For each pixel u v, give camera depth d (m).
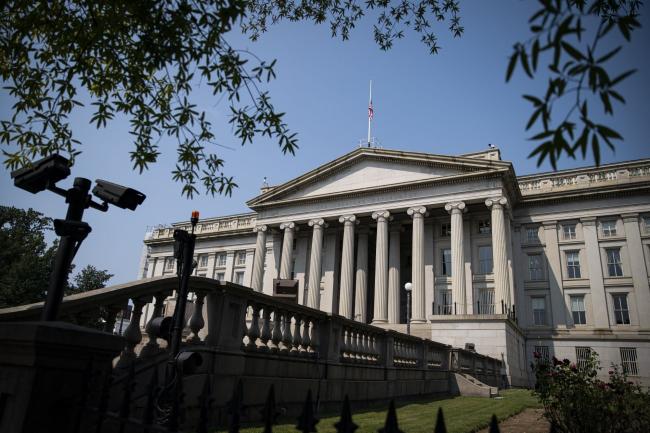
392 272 42.22
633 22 2.87
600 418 7.85
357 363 12.33
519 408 13.99
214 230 60.56
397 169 42.16
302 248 49.91
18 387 3.75
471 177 37.84
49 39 7.29
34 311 5.15
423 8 9.72
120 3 6.57
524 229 42.16
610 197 39.22
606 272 38.06
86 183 5.38
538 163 2.91
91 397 4.20
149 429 3.49
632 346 35.53
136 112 7.85
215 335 7.73
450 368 20.81
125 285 6.30
